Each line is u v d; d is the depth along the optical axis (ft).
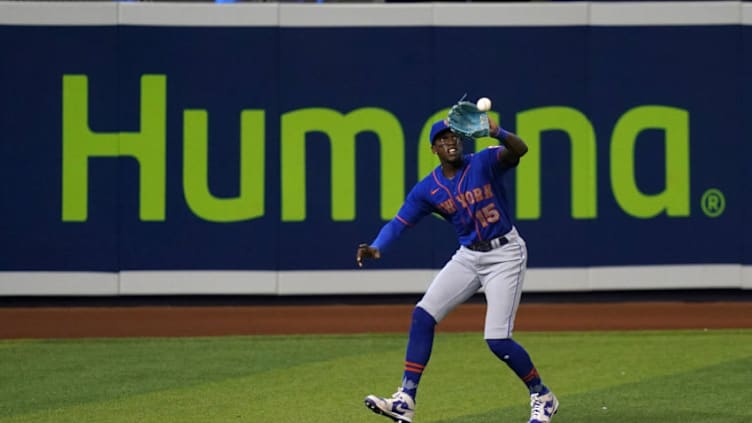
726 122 165.99
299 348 131.44
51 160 163.63
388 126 165.48
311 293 165.17
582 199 165.68
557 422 91.61
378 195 165.48
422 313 86.48
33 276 163.84
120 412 96.73
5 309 163.32
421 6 165.17
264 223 164.96
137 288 164.25
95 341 136.87
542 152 165.48
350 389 106.52
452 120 80.94
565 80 165.48
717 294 167.73
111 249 164.04
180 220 164.45
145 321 152.66
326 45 164.96
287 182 164.96
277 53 164.66
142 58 163.84
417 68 165.37
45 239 163.84
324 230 165.48
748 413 93.76
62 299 165.78
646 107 165.89
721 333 140.15
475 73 165.48
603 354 125.49
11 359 124.47
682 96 165.99
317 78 164.96
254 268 165.17
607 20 165.48
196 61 164.14
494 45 165.48
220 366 119.65
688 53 165.89
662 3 165.37
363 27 164.96
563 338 137.28
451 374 113.70
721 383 107.34
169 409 97.86
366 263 165.37
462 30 165.27
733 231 166.09
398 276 165.37
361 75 165.07
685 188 165.99
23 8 162.81
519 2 168.96
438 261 165.37
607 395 102.42
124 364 121.19
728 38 165.78
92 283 164.04
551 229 165.48
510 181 165.07
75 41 163.32
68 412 96.94
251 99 164.76
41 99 163.43
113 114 163.84
